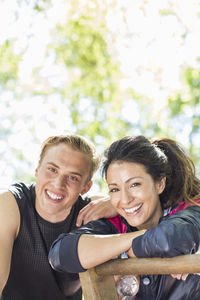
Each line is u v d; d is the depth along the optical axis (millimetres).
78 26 7164
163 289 2068
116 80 7227
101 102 7520
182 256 1622
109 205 2340
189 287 2053
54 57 8234
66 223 2586
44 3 7633
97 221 2242
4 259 2367
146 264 1704
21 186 2658
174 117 7070
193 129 7004
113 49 6883
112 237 1874
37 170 2645
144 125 7344
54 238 2561
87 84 7645
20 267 2537
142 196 2059
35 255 2520
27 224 2514
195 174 2293
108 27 6605
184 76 6703
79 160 2535
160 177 2129
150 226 2168
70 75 7934
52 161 2514
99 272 1896
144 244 1731
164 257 1696
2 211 2455
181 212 1915
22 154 10438
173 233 1703
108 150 2129
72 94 7824
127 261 1774
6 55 8391
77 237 1949
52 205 2510
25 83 9055
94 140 7543
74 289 2650
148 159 2090
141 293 2109
